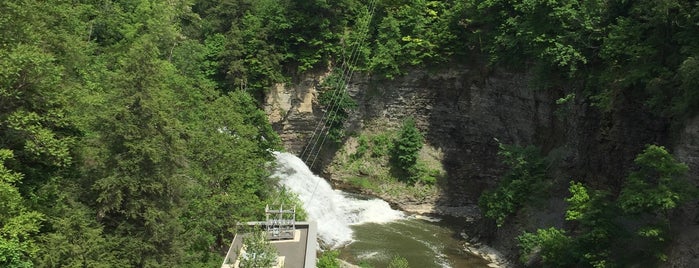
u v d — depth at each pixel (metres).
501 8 46.06
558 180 38.09
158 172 21.86
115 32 45.94
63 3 29.27
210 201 28.83
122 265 20.53
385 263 37.41
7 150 18.20
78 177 22.62
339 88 57.41
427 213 51.44
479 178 53.31
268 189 38.94
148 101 21.27
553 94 42.88
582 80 37.41
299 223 27.78
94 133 22.75
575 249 28.72
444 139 55.62
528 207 37.75
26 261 17.95
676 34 27.78
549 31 38.50
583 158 36.78
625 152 32.62
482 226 43.34
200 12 68.75
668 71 27.98
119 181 20.86
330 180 57.72
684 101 25.78
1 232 17.33
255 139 41.25
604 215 27.34
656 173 27.42
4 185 17.20
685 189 23.58
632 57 30.55
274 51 57.62
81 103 22.70
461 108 54.16
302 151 60.62
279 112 58.81
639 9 29.84
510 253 37.59
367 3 60.66
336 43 59.09
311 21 56.94
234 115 35.41
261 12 60.00
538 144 45.62
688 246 24.11
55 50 23.62
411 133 54.59
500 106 50.66
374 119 58.09
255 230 22.44
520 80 47.12
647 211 24.97
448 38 52.50
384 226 46.78
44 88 20.31
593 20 34.69
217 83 57.06
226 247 31.86
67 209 20.36
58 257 18.52
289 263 23.22
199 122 33.31
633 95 32.22
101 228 20.39
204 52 56.91
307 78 59.03
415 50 54.38
